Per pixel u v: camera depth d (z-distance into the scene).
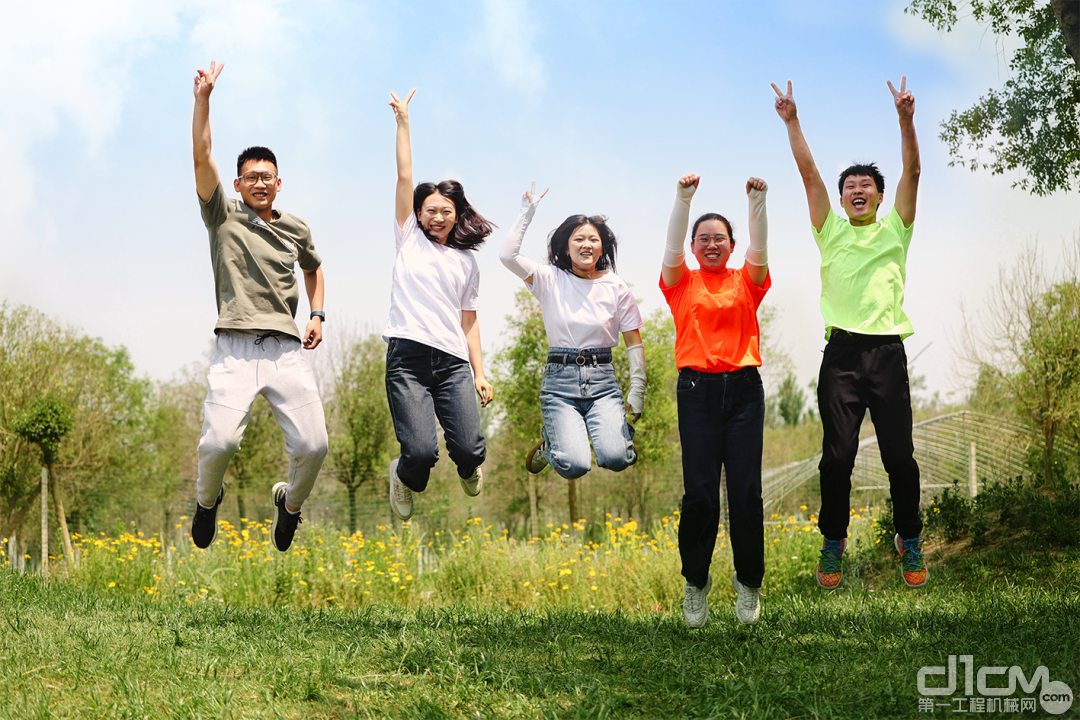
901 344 4.33
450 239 4.83
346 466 22.47
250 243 4.43
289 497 4.74
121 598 5.99
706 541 4.11
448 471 20.28
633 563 9.39
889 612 4.92
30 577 6.92
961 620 4.39
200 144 4.23
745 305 4.18
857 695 2.93
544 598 9.00
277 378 4.44
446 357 4.55
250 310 4.39
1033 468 12.79
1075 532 7.57
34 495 19.59
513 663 3.41
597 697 2.96
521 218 4.91
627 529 10.38
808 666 3.39
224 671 3.34
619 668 3.44
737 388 4.09
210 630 4.21
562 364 4.76
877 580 8.35
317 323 4.80
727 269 4.34
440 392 4.57
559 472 4.61
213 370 4.41
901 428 4.25
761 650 3.70
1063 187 8.27
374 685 3.17
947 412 18.89
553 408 4.73
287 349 4.50
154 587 9.11
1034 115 8.27
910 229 4.50
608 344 4.82
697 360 4.13
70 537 14.66
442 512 18.88
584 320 4.76
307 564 9.07
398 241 4.73
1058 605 4.84
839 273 4.45
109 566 9.28
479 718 2.76
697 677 3.26
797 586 8.63
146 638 3.87
